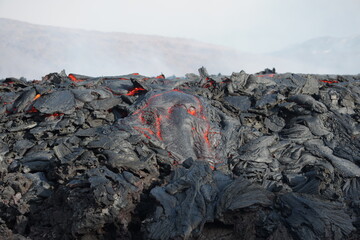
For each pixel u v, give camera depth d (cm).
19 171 1429
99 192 1085
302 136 1698
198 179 1201
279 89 2028
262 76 2408
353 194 1410
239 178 1231
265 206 1186
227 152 1567
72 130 1627
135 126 1548
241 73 2138
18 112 1744
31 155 1491
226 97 1953
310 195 1255
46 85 2097
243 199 1141
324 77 2462
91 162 1304
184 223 1038
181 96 1714
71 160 1315
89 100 1742
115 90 1978
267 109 1877
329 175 1471
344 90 2056
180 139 1522
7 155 1538
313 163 1534
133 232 1135
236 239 1101
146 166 1297
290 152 1606
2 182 1370
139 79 2166
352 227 1137
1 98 1858
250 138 1659
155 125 1570
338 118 1805
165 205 1098
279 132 1769
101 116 1694
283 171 1502
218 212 1103
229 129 1656
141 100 1712
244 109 1864
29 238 1138
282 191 1327
